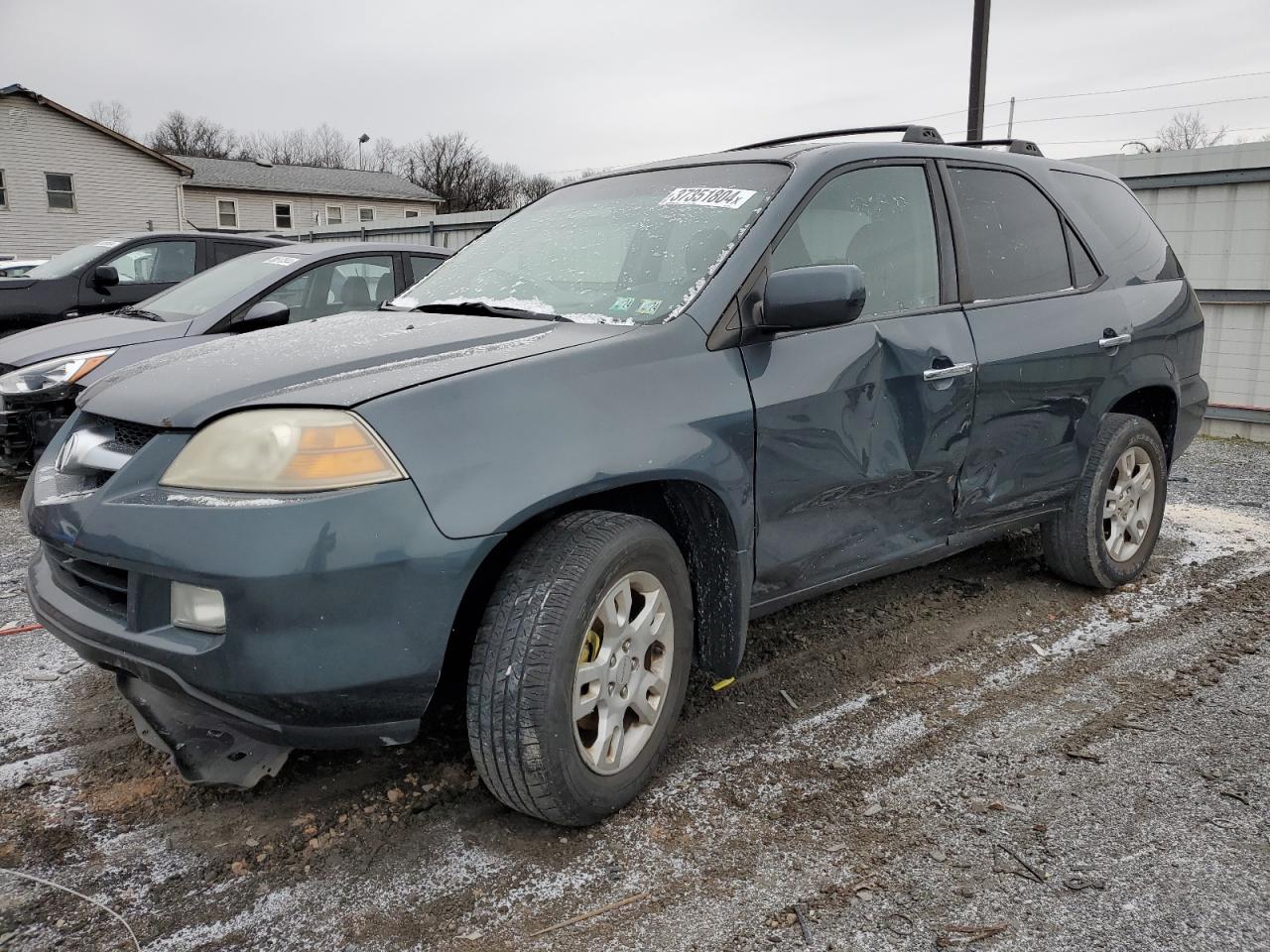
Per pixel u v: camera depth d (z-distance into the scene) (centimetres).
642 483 238
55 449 246
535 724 205
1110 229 396
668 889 205
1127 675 315
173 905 200
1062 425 351
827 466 268
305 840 224
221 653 189
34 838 224
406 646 194
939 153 328
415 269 657
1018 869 210
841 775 252
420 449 196
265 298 582
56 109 2992
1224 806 235
